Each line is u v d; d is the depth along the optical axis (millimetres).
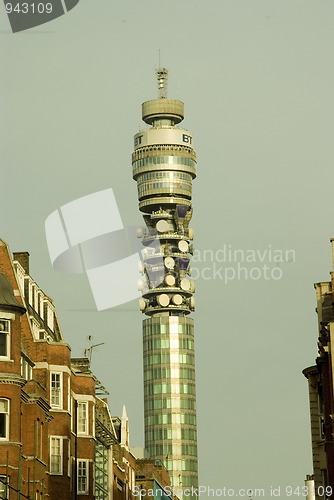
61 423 96625
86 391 108812
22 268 100625
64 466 95812
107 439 122312
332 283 91188
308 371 101250
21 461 84125
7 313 83938
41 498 88938
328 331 90562
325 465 98000
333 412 86688
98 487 113125
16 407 83062
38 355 96438
